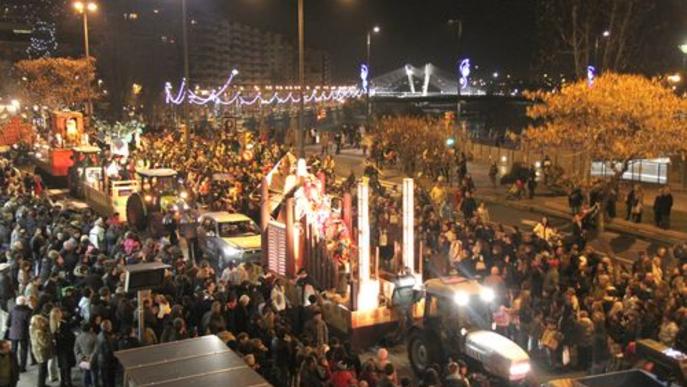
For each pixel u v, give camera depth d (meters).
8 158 45.31
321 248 18.77
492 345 13.70
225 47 192.00
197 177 32.31
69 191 36.34
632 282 16.20
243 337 13.01
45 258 18.06
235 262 21.95
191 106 106.81
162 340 13.54
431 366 13.30
